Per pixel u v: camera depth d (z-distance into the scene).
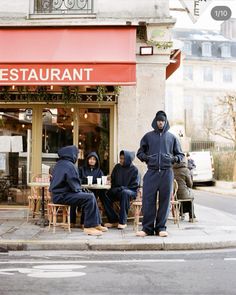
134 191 10.29
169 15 11.13
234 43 61.75
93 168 10.55
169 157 9.12
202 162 31.78
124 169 10.39
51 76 9.92
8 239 8.49
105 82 9.87
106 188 9.90
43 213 10.05
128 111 11.09
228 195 24.20
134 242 8.31
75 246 8.23
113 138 11.20
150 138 9.23
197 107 58.59
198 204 18.00
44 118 11.45
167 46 10.99
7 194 11.67
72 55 10.20
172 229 10.07
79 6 11.30
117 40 10.48
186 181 11.38
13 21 11.23
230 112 41.72
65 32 10.73
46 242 8.27
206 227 10.43
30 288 5.42
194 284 5.65
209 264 6.89
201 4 11.37
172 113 54.53
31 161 11.52
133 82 9.88
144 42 11.05
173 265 6.80
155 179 9.08
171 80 54.81
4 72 9.95
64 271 6.34
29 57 10.19
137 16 11.12
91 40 10.51
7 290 5.33
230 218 12.36
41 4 11.36
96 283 5.66
